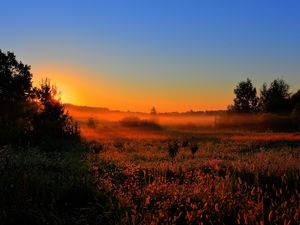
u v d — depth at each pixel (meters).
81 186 9.78
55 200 8.80
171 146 22.58
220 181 10.81
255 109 102.19
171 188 9.77
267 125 80.00
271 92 98.94
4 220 7.23
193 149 24.72
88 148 27.53
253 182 11.39
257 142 38.00
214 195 8.73
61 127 36.69
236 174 12.91
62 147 26.97
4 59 42.41
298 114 76.50
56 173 12.30
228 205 7.97
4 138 26.17
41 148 24.64
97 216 7.69
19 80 41.81
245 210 7.52
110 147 30.98
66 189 9.55
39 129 32.19
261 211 7.61
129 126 81.94
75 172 12.74
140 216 7.40
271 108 91.94
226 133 63.19
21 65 43.22
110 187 9.95
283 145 34.25
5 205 7.96
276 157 16.66
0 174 10.58
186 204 8.10
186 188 9.78
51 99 37.97
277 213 7.37
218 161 16.12
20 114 37.31
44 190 9.27
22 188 8.99
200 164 15.99
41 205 8.23
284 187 10.80
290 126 77.56
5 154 14.52
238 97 102.94
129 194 9.34
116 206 8.26
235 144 35.59
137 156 23.45
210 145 34.06
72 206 8.66
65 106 38.59
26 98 39.53
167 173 13.87
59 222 7.41
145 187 10.01
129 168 14.14
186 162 17.38
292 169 12.78
